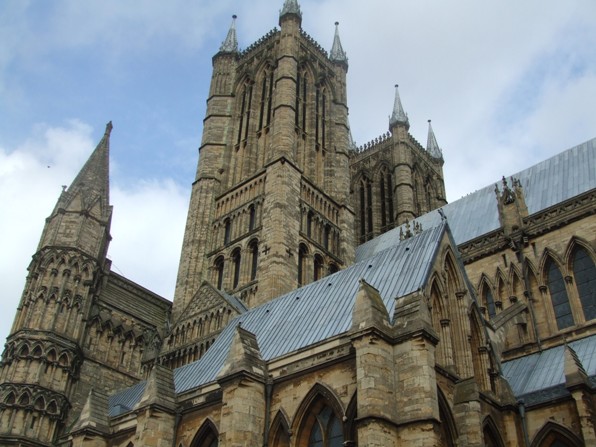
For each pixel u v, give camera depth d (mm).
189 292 97188
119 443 59656
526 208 77125
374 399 37875
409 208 126562
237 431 44594
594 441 44719
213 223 106000
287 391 46625
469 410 42219
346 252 104625
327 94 123875
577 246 69625
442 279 48844
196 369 65062
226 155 113812
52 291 84812
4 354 80312
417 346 39750
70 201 93562
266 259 89750
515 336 67375
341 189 111625
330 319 52938
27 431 74750
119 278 97312
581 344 61062
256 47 125688
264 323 62719
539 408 49500
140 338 94188
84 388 83688
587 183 77562
